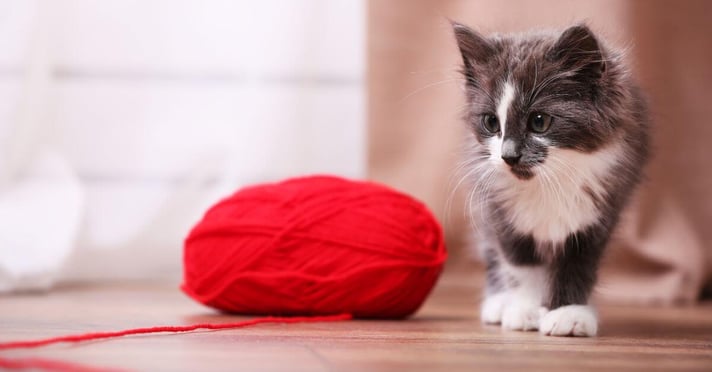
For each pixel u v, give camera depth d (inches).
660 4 42.2
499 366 26.6
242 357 26.9
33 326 30.9
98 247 44.1
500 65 32.2
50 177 42.8
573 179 31.7
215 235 32.8
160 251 44.6
